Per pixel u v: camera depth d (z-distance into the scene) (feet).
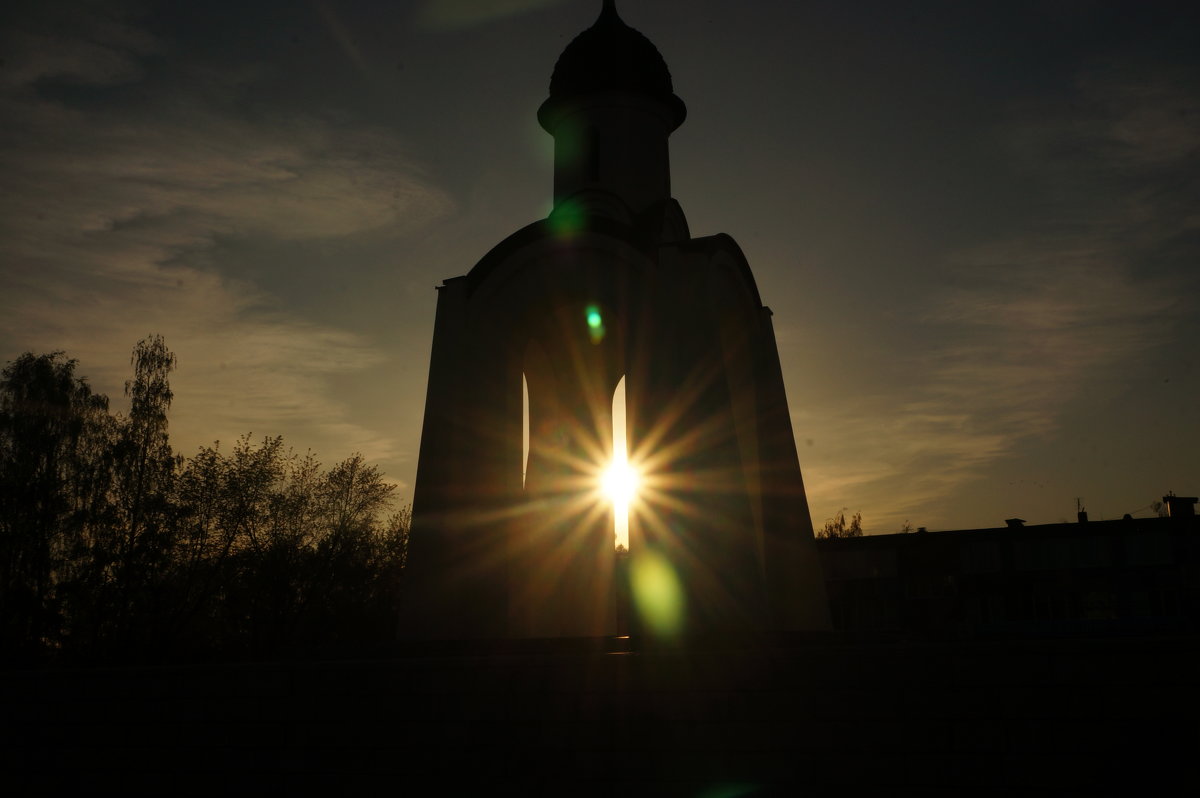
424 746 31.12
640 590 46.06
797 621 53.52
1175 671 25.91
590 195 55.88
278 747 32.35
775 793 28.32
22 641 92.43
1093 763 26.21
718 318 55.67
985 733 27.14
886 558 121.90
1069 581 114.32
